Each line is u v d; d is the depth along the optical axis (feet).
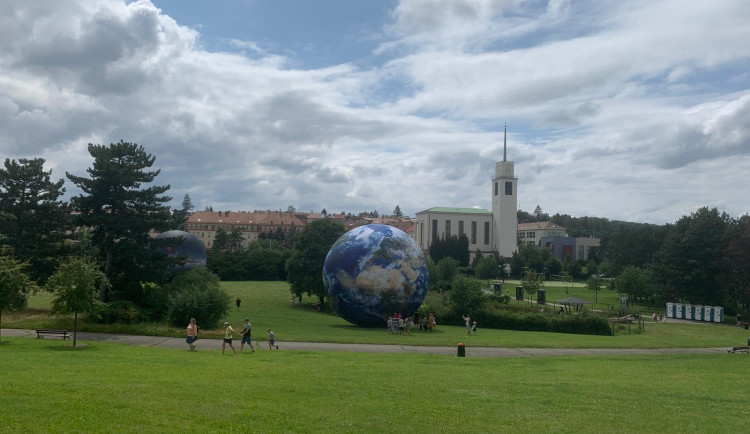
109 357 76.02
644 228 415.85
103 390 48.75
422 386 57.93
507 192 611.88
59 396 45.37
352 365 74.49
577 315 164.04
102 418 39.83
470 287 166.09
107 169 143.64
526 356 97.25
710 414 49.11
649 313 256.73
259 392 51.75
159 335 115.75
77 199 146.61
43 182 165.78
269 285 319.68
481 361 85.71
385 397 51.78
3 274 94.17
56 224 164.55
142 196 148.15
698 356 98.48
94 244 147.13
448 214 610.65
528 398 53.26
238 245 549.54
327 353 91.76
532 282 291.17
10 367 61.77
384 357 88.33
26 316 131.64
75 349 85.76
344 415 44.57
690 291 256.11
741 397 56.95
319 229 220.23
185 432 38.09
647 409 50.19
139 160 152.05
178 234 196.44
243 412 43.83
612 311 236.22
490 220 621.31
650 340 130.62
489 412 47.26
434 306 168.76
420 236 628.69
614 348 111.65
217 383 55.72
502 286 383.65
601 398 54.39
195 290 132.05
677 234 267.39
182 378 58.49
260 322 150.51
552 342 118.73
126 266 146.51
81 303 91.20
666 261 270.26
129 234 144.97
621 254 389.80
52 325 117.70
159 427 38.73
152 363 71.26
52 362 67.92
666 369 79.30
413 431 41.16
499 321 163.84
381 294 138.92
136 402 44.86
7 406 41.32
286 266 219.82
